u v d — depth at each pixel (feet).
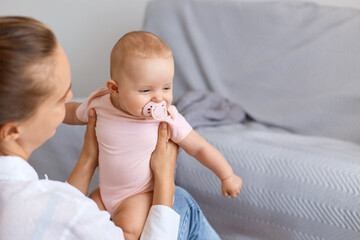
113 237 2.10
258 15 6.11
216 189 4.30
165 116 2.63
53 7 8.34
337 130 5.45
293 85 5.86
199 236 3.15
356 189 3.62
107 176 2.80
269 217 4.05
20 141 2.01
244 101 6.22
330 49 5.61
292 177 3.93
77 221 1.92
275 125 5.86
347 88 5.41
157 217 2.51
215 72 6.39
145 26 6.73
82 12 8.14
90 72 8.45
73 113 3.02
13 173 1.95
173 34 6.53
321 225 3.76
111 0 7.86
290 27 5.93
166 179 2.66
